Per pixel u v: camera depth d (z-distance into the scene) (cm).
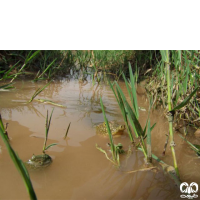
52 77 548
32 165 183
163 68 374
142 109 364
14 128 250
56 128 261
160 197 157
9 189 157
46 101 358
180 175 188
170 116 191
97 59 636
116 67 632
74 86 499
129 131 231
